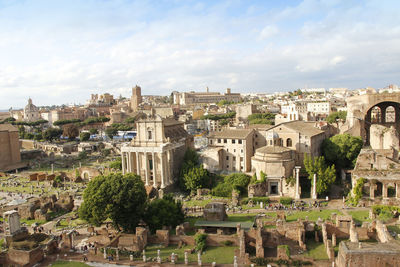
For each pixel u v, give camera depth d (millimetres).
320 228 71688
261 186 108500
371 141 122625
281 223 71188
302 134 117188
